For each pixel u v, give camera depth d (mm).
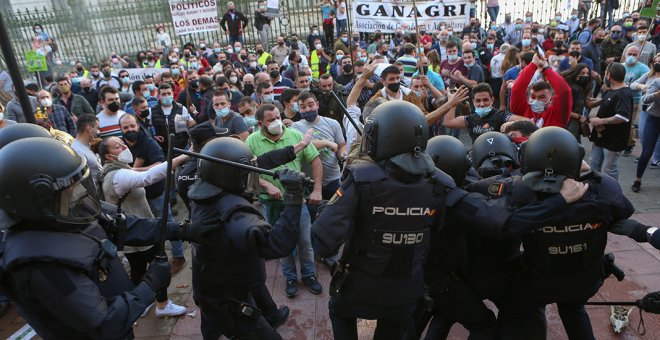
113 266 1932
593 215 2086
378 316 2186
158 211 4266
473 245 2502
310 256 3840
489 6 15102
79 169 1777
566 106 4395
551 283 2266
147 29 16047
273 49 12352
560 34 10305
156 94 8219
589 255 2203
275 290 3947
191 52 13312
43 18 15328
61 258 1633
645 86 6000
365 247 2092
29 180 1627
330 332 3365
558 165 2002
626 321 3104
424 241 2111
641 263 3904
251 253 2084
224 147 2217
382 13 8039
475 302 2504
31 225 1712
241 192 2264
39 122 5180
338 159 4340
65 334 1786
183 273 4328
